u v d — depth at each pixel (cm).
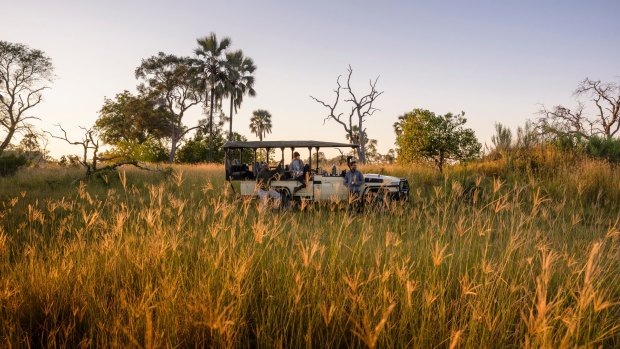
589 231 573
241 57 4416
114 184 1547
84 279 362
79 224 615
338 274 382
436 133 2222
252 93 4472
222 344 256
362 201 998
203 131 4666
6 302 311
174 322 278
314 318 317
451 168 1772
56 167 2177
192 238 453
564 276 374
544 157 1573
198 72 4347
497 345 280
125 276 385
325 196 1073
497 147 1811
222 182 1417
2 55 3559
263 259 420
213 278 327
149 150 4475
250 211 642
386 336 279
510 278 378
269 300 347
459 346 252
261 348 293
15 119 3669
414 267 412
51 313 315
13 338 285
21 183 1530
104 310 308
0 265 375
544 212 529
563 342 211
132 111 4650
